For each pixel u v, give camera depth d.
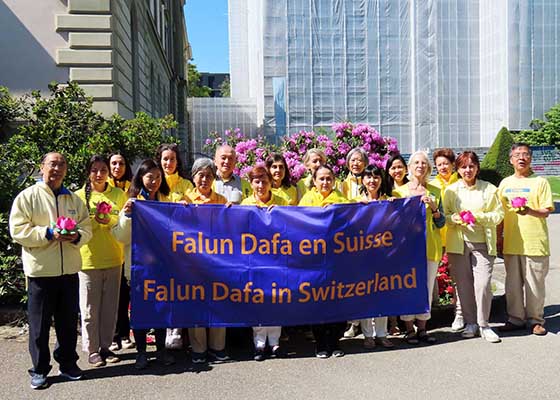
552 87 37.78
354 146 9.61
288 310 5.25
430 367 4.91
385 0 37.47
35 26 12.80
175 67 39.56
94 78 12.92
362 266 5.41
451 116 38.78
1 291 6.36
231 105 42.34
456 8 38.31
